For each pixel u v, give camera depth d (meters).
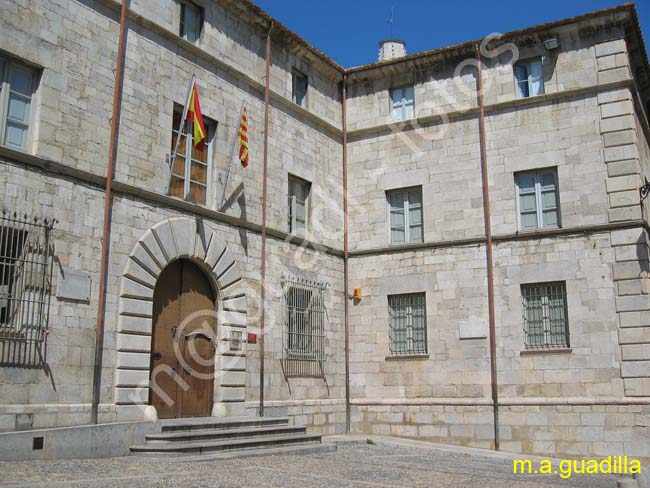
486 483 12.09
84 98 14.98
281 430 16.41
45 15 14.45
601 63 19.78
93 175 14.80
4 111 13.75
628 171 18.94
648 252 18.95
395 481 11.81
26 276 13.31
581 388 18.44
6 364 12.79
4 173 13.30
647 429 17.50
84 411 13.92
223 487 10.39
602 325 18.48
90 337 14.31
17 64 14.09
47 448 12.55
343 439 18.34
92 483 10.14
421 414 20.20
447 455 16.98
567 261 19.19
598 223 19.02
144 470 11.78
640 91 21.83
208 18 18.56
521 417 18.91
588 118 19.70
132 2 16.36
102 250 14.78
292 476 11.79
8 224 13.16
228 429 15.52
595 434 18.03
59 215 14.10
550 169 20.09
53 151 14.20
